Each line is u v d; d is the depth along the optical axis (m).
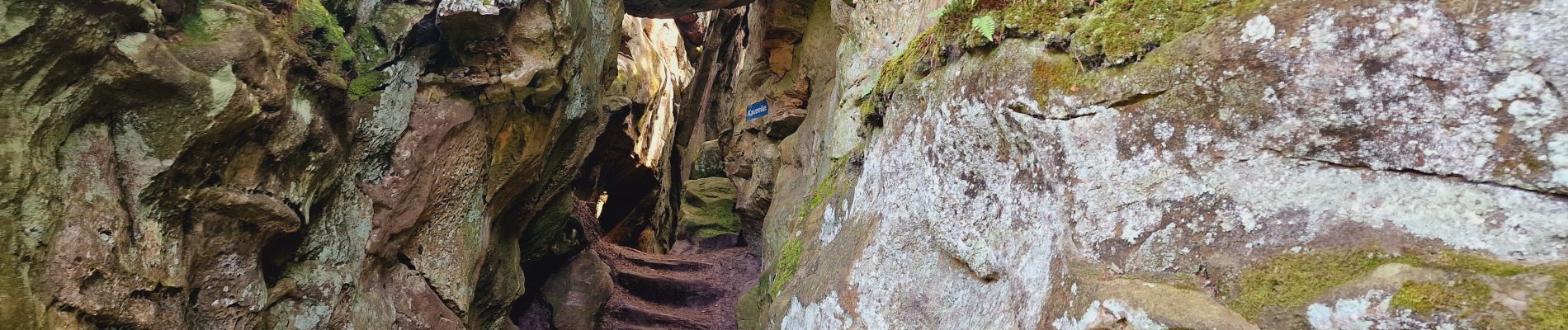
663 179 16.58
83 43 2.51
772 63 10.08
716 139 13.89
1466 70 1.72
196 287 3.31
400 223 4.61
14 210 2.37
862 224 3.66
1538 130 1.61
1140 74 2.24
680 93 19.48
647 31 17.11
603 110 7.93
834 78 7.77
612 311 8.95
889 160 3.59
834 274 3.55
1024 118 2.61
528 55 4.62
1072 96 2.41
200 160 3.09
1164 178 2.16
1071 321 2.11
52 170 2.52
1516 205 1.62
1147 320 1.87
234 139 3.22
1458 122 1.72
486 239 5.55
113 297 2.71
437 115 4.63
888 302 3.12
